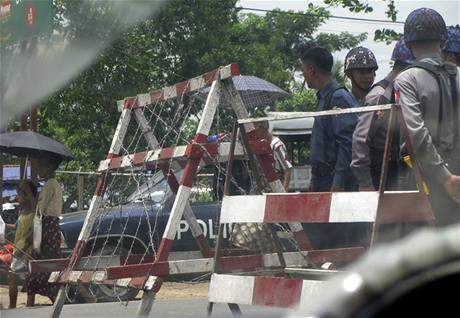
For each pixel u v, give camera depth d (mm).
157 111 10094
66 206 30797
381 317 1069
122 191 9609
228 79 7812
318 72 9125
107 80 27828
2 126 21578
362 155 7422
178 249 14609
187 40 33938
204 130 7777
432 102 6508
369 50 9445
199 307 10969
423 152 6297
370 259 1104
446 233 1140
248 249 8727
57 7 23047
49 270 9148
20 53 21719
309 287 6070
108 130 30359
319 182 9188
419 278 1080
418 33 6652
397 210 5945
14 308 12734
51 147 13992
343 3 14781
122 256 9281
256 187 7996
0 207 22609
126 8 24188
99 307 11195
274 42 43625
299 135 21984
